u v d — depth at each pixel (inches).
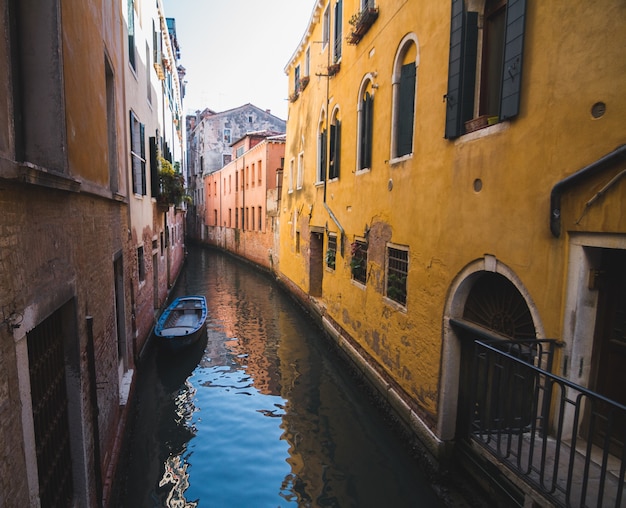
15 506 87.4
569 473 110.0
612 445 129.9
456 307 195.3
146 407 300.4
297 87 604.1
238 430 272.8
